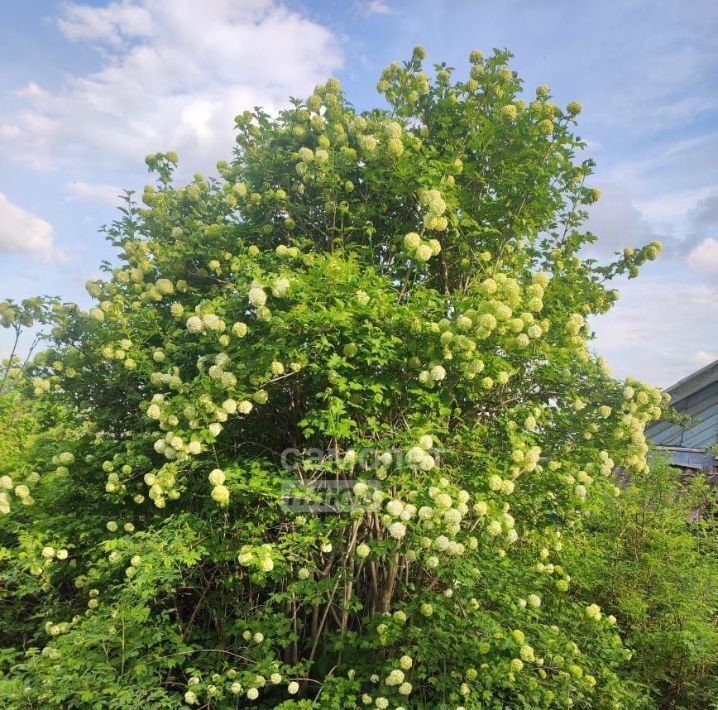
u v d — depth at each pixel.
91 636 3.02
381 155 3.97
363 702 3.26
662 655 4.31
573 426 4.16
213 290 4.44
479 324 3.18
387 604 3.79
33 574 4.13
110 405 4.84
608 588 4.82
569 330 4.10
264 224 4.66
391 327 3.41
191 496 4.06
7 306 4.43
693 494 5.57
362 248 4.15
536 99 4.27
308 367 3.60
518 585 3.75
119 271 4.98
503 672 3.10
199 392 3.40
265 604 3.94
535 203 4.22
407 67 4.72
